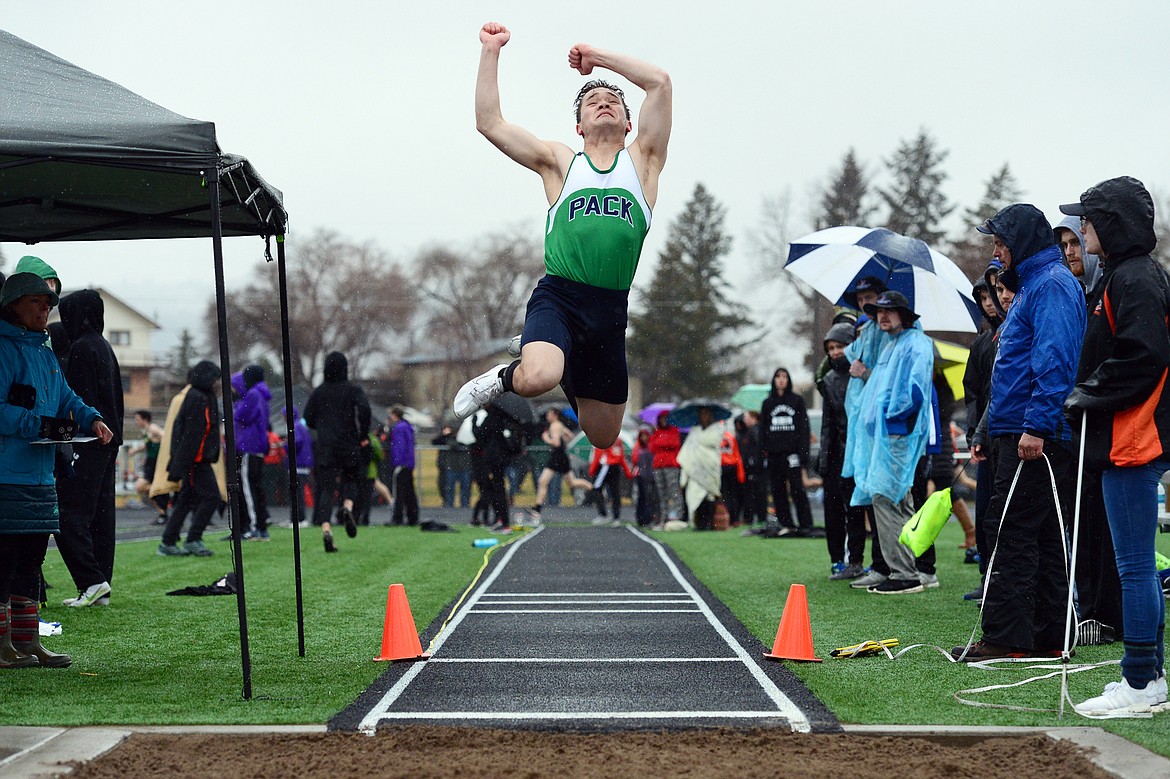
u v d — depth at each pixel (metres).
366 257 182.88
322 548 36.91
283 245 16.92
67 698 13.33
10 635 15.71
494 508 46.69
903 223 148.12
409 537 42.75
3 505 15.11
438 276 185.00
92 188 16.47
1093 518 17.83
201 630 19.00
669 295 174.88
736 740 11.12
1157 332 12.39
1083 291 15.91
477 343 184.62
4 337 15.71
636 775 9.84
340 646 17.34
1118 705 12.47
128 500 72.69
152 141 12.94
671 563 31.45
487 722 11.76
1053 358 15.23
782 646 16.03
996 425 16.14
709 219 177.88
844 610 21.38
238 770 10.08
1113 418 12.62
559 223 13.93
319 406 35.47
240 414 40.56
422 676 14.67
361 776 9.81
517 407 46.59
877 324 25.00
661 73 14.31
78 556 21.80
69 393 17.05
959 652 16.34
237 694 13.54
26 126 12.43
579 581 26.83
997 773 10.07
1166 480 46.25
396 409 51.59
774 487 42.25
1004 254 16.14
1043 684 14.23
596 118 14.10
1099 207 12.88
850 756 10.54
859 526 27.02
